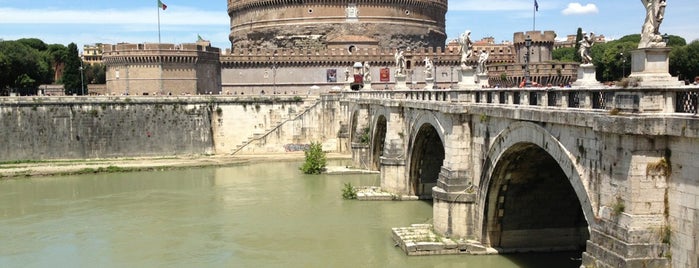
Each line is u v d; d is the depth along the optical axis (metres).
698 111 18.05
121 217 49.50
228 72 117.25
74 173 71.75
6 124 80.25
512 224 34.91
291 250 39.22
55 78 156.12
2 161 80.06
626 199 20.11
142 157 85.25
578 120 22.23
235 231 44.31
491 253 34.88
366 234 42.12
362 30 130.25
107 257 38.97
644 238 19.62
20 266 37.44
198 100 87.88
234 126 89.25
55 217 49.91
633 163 19.66
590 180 22.38
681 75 81.75
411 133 49.84
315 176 67.38
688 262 18.70
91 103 83.62
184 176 69.69
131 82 105.69
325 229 43.88
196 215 49.69
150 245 41.41
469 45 44.47
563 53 167.25
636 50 20.52
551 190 34.00
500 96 32.03
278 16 132.38
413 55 120.44
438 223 37.84
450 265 34.09
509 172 32.19
